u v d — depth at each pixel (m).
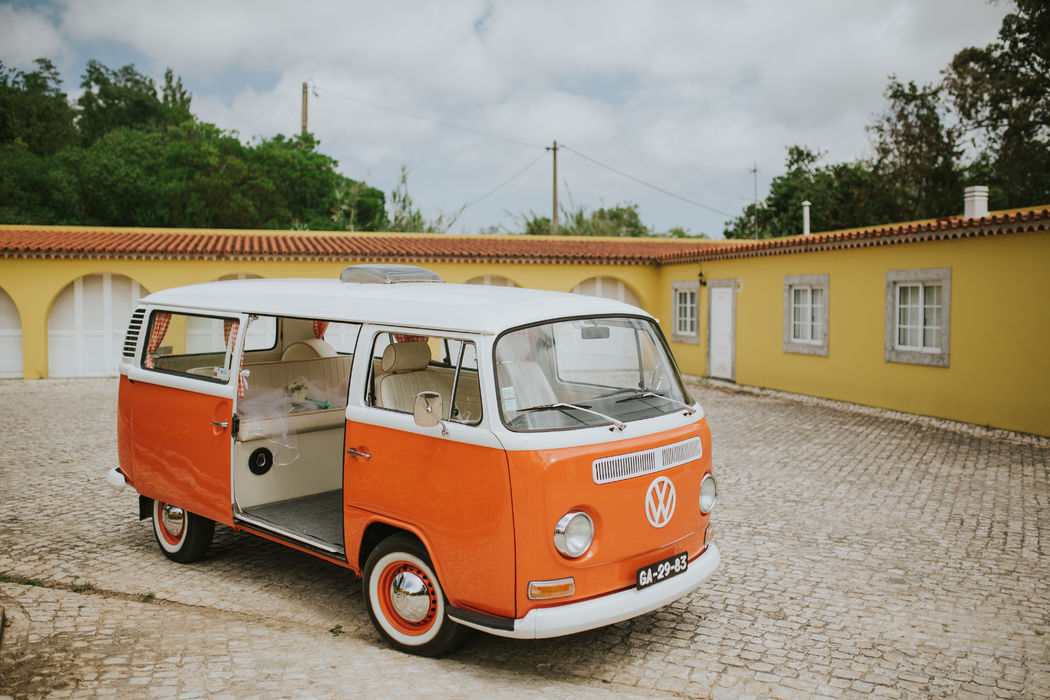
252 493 5.30
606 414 4.19
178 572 5.61
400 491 4.18
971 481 8.30
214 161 31.28
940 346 12.01
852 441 10.48
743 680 4.11
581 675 4.12
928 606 5.11
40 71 40.53
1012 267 10.80
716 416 12.63
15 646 4.18
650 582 4.10
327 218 33.56
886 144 29.66
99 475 8.43
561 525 3.74
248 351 5.46
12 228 18.48
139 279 16.52
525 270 18.89
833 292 14.09
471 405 3.95
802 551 6.16
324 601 5.14
